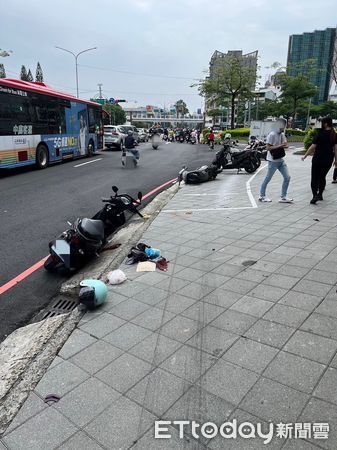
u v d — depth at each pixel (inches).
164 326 135.5
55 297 177.6
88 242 203.2
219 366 112.3
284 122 323.3
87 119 822.5
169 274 181.3
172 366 113.7
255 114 3006.9
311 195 361.4
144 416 95.7
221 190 426.6
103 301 152.4
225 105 2253.9
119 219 260.1
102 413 97.3
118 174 581.3
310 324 131.3
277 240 224.7
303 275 171.2
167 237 242.5
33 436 91.4
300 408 95.4
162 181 522.0
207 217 294.4
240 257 199.2
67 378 110.7
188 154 1003.3
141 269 187.6
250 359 114.6
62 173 579.2
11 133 530.6
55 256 196.1
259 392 101.3
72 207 354.0
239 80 1930.4
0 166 508.1
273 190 406.0
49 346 126.5
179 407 98.0
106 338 129.8
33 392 105.7
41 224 295.7
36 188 449.4
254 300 150.5
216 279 172.7
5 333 147.6
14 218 312.3
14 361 122.3
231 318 138.1
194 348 121.6
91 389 105.7
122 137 1092.5
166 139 2028.8
